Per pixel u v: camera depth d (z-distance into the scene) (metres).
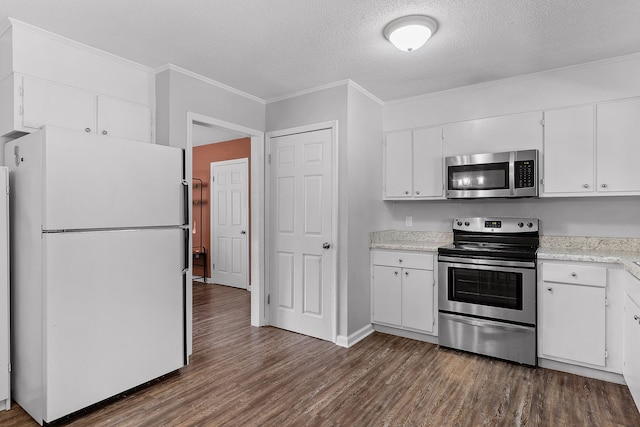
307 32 2.31
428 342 3.22
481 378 2.52
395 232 3.96
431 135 3.44
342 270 3.17
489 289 2.86
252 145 3.70
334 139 3.19
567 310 2.56
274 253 3.65
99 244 2.11
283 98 3.55
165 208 2.47
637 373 2.03
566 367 2.61
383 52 2.60
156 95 2.91
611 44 2.45
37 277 1.97
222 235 5.78
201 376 2.55
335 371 2.64
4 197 2.10
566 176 2.81
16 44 2.20
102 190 2.13
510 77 3.05
